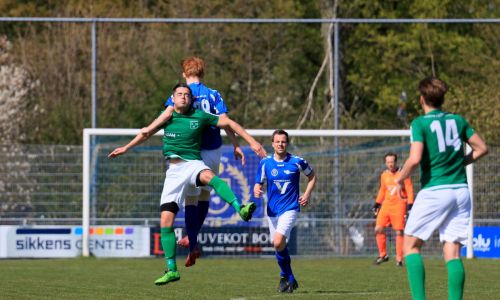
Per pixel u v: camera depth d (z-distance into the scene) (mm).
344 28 64688
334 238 40531
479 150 17109
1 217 40312
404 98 50500
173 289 24938
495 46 60719
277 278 29125
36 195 40500
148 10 68062
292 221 24359
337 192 40750
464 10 65562
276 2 63594
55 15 69125
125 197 40594
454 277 16828
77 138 56281
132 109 56312
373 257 40406
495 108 48875
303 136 40219
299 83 61781
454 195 16625
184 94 19281
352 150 40906
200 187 20156
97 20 39812
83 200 39000
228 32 59750
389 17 66688
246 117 57281
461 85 53156
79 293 23625
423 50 63656
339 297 22125
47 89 60969
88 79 59375
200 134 19594
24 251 39344
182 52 58469
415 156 16516
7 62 63156
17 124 58562
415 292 17016
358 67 66000
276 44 60969
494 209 40406
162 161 40844
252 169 39750
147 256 39562
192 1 63469
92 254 39406
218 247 39594
